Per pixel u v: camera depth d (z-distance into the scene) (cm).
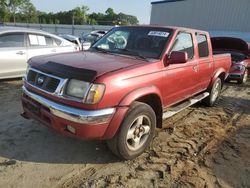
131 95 378
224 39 1182
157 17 3394
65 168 387
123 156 401
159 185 364
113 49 496
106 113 356
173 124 577
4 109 586
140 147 419
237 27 2698
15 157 402
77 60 405
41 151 423
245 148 490
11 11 8669
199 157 445
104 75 355
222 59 696
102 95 349
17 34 798
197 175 393
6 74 777
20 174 365
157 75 427
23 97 425
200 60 573
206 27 2934
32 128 494
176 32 492
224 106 751
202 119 624
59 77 365
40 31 861
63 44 912
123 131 380
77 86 352
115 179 370
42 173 371
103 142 461
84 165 397
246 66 1169
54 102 366
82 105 347
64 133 367
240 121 636
